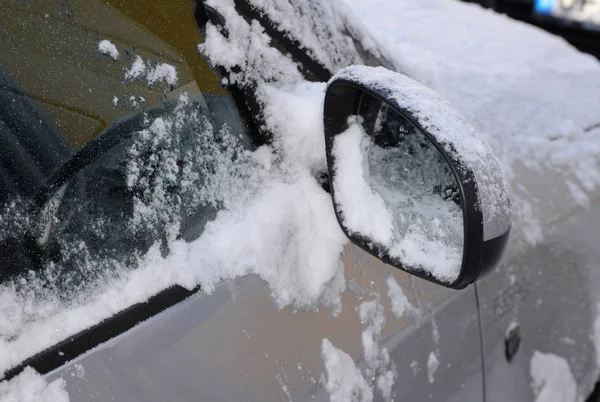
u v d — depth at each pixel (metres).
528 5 4.58
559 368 1.23
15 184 0.67
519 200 1.14
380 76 0.72
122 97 0.72
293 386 0.79
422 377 0.96
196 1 0.76
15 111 0.68
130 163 0.72
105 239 0.70
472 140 0.69
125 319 0.69
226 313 0.74
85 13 0.70
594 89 1.49
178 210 0.75
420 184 0.74
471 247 0.66
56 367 0.64
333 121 0.77
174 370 0.70
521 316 1.14
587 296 1.26
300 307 0.81
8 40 0.67
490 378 1.10
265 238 0.78
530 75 1.44
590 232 1.25
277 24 0.83
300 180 0.82
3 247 0.65
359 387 0.86
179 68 0.75
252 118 0.80
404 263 0.73
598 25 4.42
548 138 1.27
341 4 0.97
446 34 1.53
